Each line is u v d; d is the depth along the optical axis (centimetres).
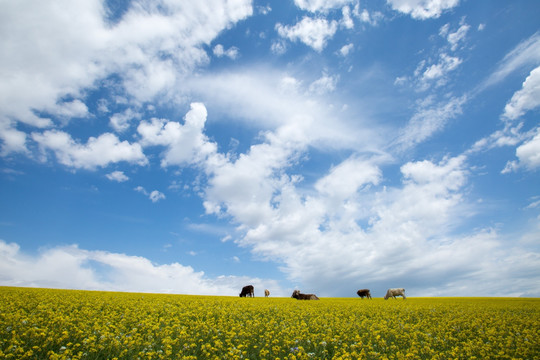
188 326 1478
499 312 2317
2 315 1242
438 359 1109
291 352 1145
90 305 1822
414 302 3447
